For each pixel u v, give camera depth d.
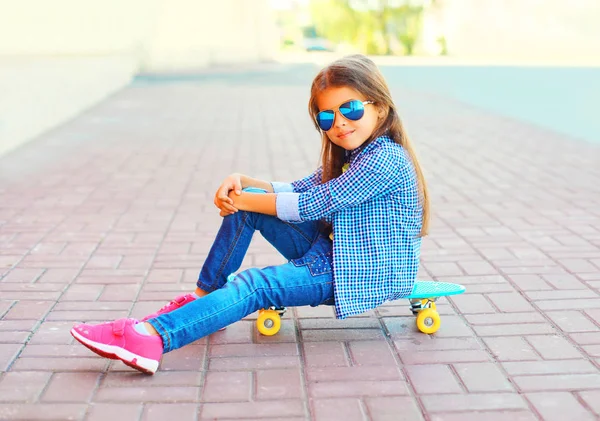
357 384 2.41
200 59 23.22
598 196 5.39
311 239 2.76
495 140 8.23
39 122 8.52
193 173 6.28
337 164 2.77
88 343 2.37
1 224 4.46
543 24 28.45
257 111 11.34
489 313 3.06
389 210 2.61
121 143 7.94
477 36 31.77
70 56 15.03
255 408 2.25
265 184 2.83
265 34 25.06
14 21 13.79
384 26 34.97
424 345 2.73
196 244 4.11
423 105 12.05
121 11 20.27
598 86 15.23
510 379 2.45
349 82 2.51
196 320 2.46
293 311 3.08
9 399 2.27
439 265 3.74
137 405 2.25
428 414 2.22
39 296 3.21
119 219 4.65
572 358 2.62
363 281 2.60
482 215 4.83
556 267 3.69
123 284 3.41
